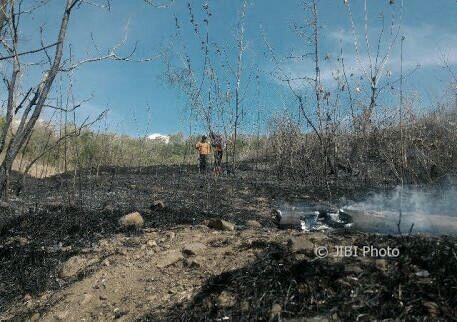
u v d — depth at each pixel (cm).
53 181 1015
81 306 367
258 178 1103
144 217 588
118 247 461
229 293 329
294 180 1035
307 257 343
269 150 1407
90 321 348
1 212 596
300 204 715
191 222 561
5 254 485
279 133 1229
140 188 906
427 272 300
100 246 472
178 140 2044
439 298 274
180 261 403
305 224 507
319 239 374
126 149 1521
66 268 429
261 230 470
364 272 308
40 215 595
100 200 757
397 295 283
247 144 1595
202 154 1284
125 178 1091
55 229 543
